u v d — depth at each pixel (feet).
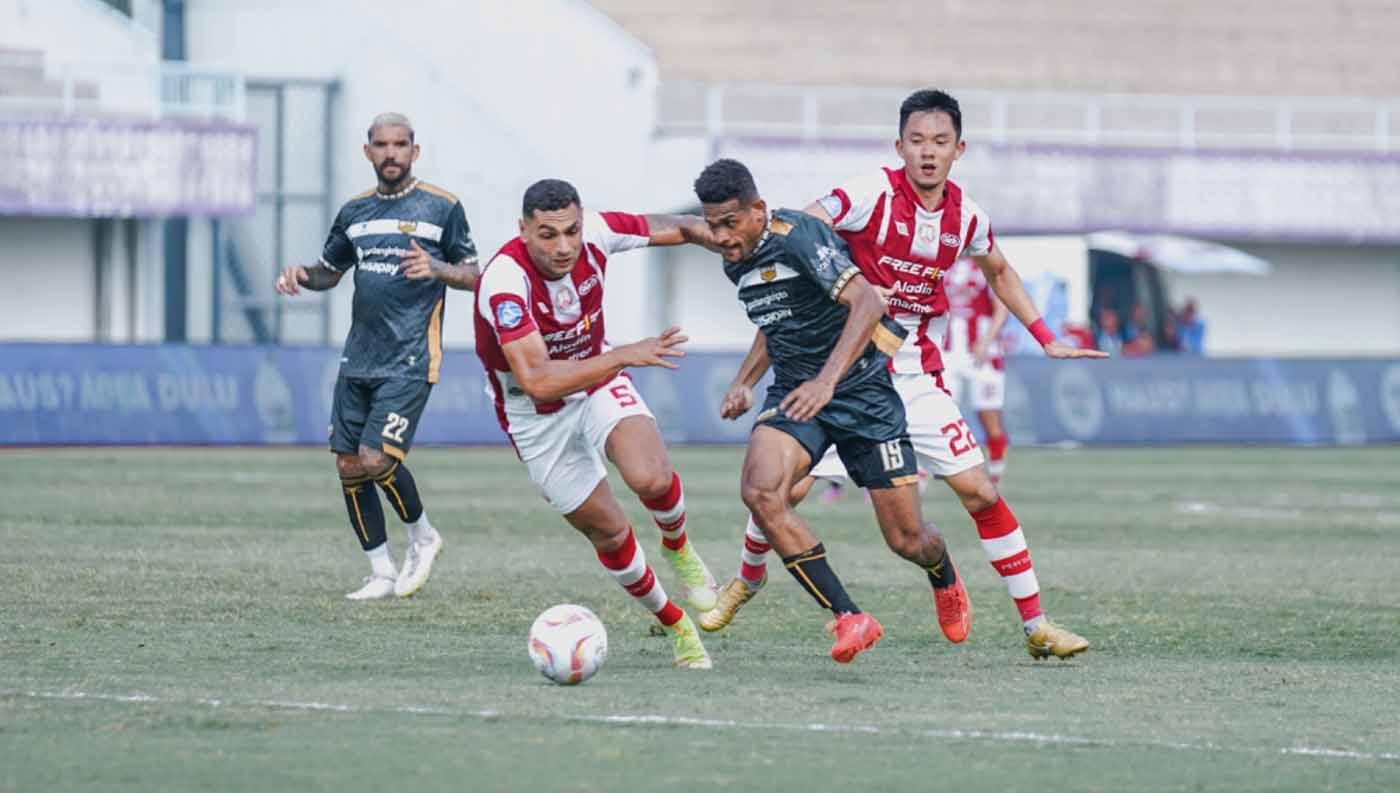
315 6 332.39
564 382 75.31
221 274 324.60
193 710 65.92
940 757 59.47
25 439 250.57
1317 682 77.92
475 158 336.29
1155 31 405.59
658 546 137.39
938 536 82.89
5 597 99.40
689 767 57.31
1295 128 372.79
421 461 240.32
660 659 82.17
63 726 62.90
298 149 332.19
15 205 297.33
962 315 180.45
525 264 77.71
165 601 99.04
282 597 102.17
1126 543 145.38
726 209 78.89
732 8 389.19
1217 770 58.23
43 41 313.73
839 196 84.12
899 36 391.86
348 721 64.18
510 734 62.13
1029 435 288.10
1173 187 345.10
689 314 346.13
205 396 257.75
